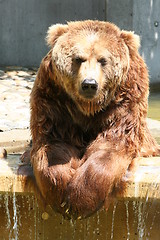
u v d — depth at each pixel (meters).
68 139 9.48
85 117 9.39
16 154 11.07
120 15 28.05
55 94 9.27
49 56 9.30
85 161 8.77
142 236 9.21
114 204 8.95
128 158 8.88
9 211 9.45
